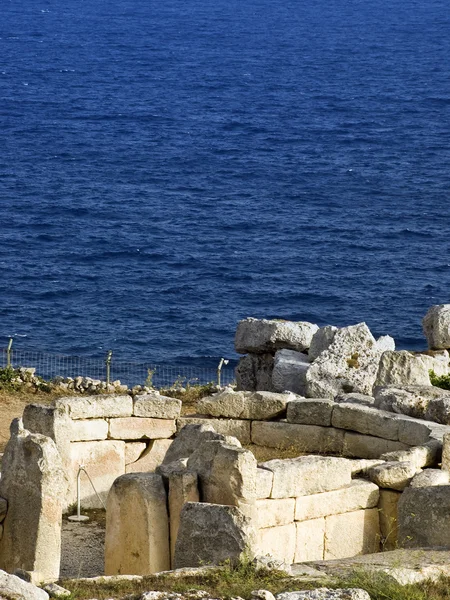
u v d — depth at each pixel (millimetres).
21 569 28875
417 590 26344
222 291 168375
